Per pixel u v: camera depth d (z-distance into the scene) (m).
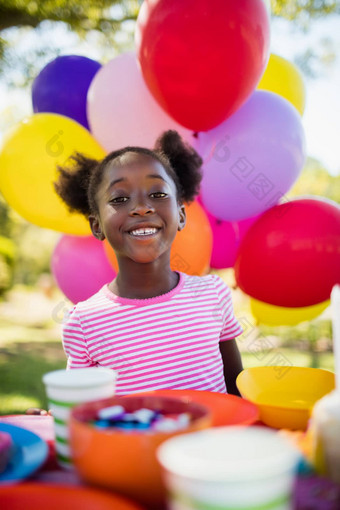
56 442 0.69
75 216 1.82
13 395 3.99
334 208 1.86
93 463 0.56
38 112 2.06
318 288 1.80
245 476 0.40
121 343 1.30
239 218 1.92
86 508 0.51
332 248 1.77
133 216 1.30
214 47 1.41
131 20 4.69
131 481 0.54
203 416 0.65
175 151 1.58
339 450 0.57
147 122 1.74
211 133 1.79
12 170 1.78
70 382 0.70
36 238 9.84
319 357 4.53
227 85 1.48
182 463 0.43
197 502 0.41
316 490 0.54
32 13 4.54
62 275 2.00
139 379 1.28
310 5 4.46
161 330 1.32
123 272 1.37
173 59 1.44
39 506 0.51
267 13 1.53
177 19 1.42
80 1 4.53
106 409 0.67
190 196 1.64
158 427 0.60
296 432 0.79
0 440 0.65
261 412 0.83
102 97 1.77
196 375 1.30
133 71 1.77
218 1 1.41
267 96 1.83
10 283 7.59
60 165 1.75
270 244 1.80
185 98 1.52
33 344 6.10
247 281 1.89
